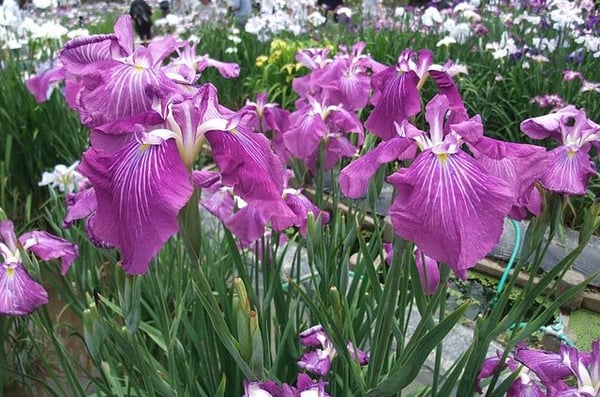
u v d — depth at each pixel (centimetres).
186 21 209
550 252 91
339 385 49
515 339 41
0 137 106
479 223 29
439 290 37
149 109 33
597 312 81
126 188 29
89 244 64
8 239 49
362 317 52
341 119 59
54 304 83
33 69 116
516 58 126
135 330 39
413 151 34
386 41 149
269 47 173
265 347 49
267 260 54
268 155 34
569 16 130
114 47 37
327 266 53
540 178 39
